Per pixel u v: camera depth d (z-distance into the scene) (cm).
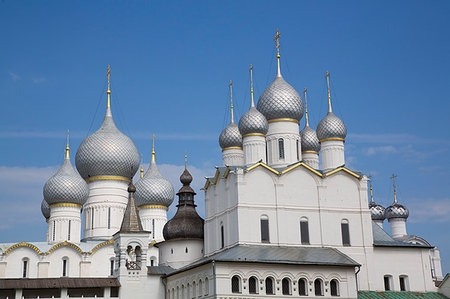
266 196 8138
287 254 7725
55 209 10812
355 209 8444
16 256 9962
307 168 8375
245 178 8112
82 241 11244
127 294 8488
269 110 9088
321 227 8244
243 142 8894
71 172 10981
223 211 8419
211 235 8731
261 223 8044
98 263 10288
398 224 12794
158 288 8694
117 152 11262
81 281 8431
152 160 11975
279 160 8931
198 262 8131
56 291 8475
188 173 9800
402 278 8531
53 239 10681
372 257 8331
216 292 7206
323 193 8369
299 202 8244
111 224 11081
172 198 11706
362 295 8050
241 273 7356
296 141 9100
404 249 8606
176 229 9256
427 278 8575
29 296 8356
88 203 11244
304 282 7600
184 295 8162
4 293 8219
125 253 8606
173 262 9188
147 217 11456
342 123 9250
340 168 8500
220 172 8575
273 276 7469
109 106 11869
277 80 9362
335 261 7688
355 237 8344
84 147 11344
